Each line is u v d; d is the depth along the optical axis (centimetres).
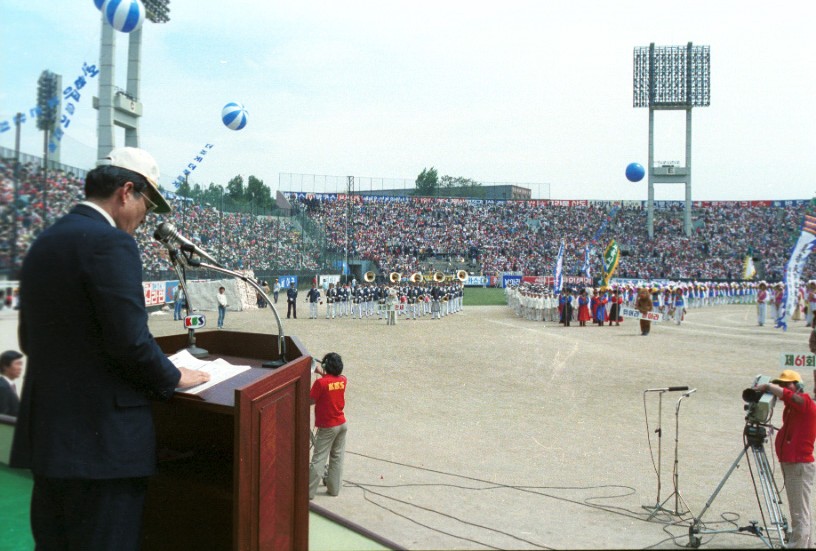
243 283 3300
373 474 755
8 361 450
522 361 1692
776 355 1850
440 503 654
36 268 232
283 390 280
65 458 227
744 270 5494
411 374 1473
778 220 6006
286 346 360
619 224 6675
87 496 233
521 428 1002
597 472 786
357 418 1047
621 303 3016
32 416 234
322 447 661
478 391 1295
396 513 614
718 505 682
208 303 3016
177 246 317
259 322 2656
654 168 6084
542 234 6850
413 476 751
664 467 812
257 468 254
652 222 6288
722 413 1133
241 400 238
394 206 7081
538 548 527
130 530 240
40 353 232
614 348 2008
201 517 288
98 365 233
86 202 253
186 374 269
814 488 730
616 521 615
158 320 2370
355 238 6531
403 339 2150
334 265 5600
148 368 234
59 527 243
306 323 2728
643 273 5878
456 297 3650
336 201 6975
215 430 318
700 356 1834
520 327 2720
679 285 3762
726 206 6372
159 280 2602
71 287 227
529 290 3284
